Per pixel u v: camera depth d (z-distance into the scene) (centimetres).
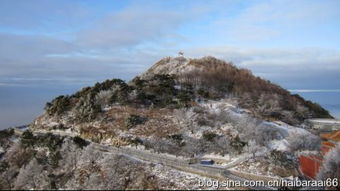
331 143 6625
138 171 4741
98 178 4606
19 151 5972
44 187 4569
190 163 5175
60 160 5216
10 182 5031
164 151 5728
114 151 5519
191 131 6512
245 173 4806
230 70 11006
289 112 8556
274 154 5331
